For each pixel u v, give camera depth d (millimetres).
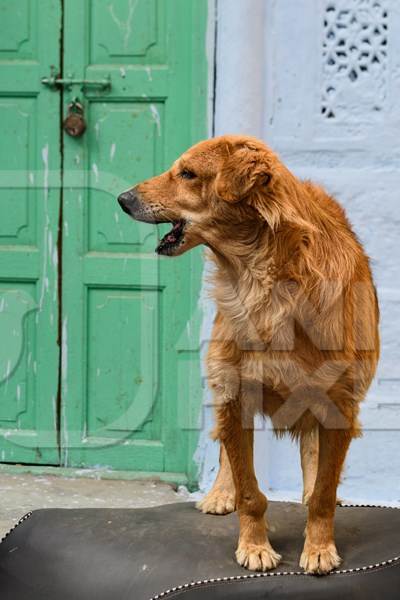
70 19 8781
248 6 8281
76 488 8648
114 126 8852
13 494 8461
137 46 8766
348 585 5465
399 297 8336
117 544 5918
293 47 8391
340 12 8367
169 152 8789
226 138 5871
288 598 5391
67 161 8891
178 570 5574
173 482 8820
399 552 5727
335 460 5730
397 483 8453
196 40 8508
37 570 5922
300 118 8430
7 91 8891
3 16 8852
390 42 8336
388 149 8367
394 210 8359
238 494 5777
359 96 8391
